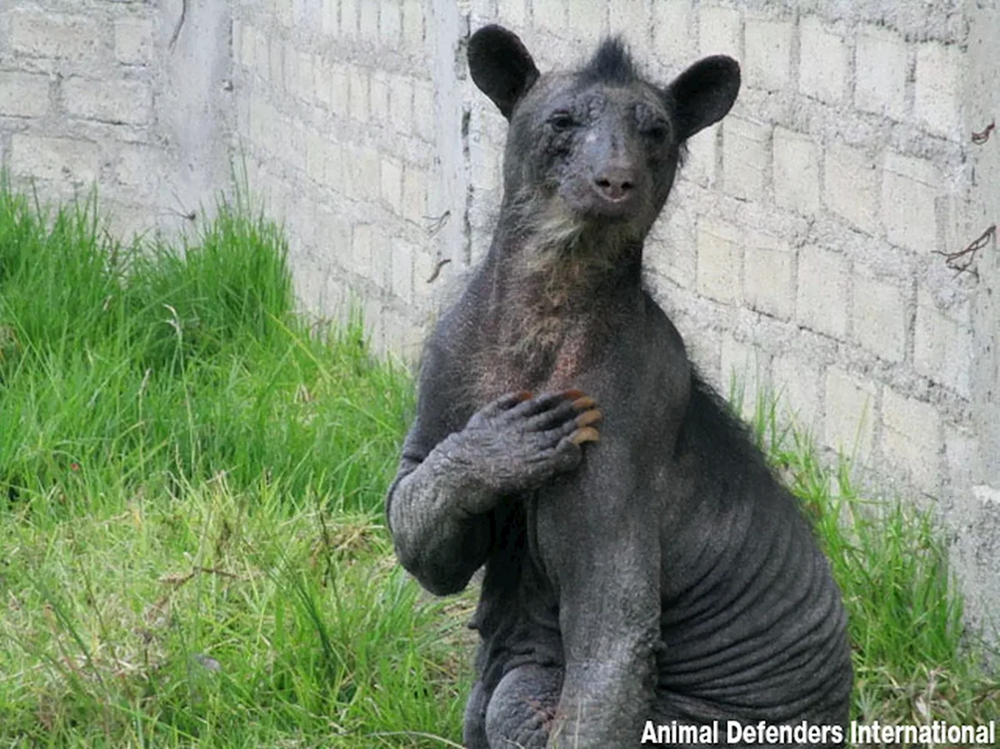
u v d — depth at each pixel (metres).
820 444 11.89
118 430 13.59
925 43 10.62
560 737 7.62
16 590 11.60
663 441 7.81
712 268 12.92
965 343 10.44
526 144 7.76
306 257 18.19
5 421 13.38
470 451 7.56
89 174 20.75
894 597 10.55
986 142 10.12
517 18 14.62
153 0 20.19
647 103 7.67
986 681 9.99
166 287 16.89
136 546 11.90
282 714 10.17
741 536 8.07
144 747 9.88
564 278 7.70
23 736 10.05
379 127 16.47
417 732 9.76
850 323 11.53
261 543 11.70
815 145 11.72
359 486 12.88
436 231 15.45
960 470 10.54
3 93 20.89
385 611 10.82
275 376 14.89
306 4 17.78
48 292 15.73
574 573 7.66
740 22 12.32
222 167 20.03
